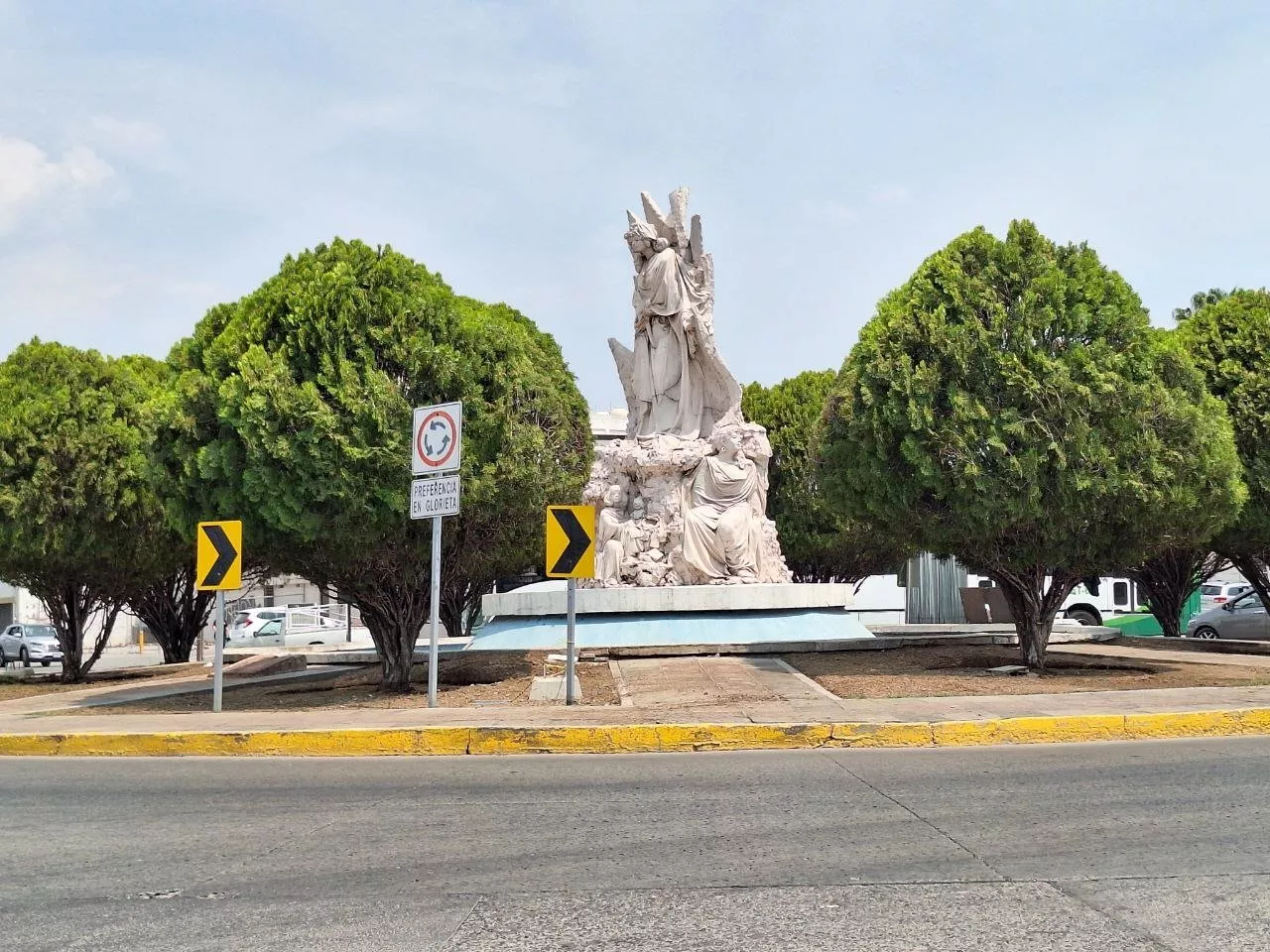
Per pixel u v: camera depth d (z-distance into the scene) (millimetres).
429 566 16203
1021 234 16656
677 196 22391
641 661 18266
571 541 13328
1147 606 34594
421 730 11016
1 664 37625
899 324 16156
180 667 24969
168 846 7180
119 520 21891
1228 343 21750
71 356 23016
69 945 5230
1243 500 16875
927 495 16125
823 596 20297
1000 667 16531
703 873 6207
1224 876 5965
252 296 16109
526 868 6398
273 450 14406
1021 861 6336
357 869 6477
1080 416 15203
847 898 5664
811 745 10789
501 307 29828
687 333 22078
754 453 21250
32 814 8320
